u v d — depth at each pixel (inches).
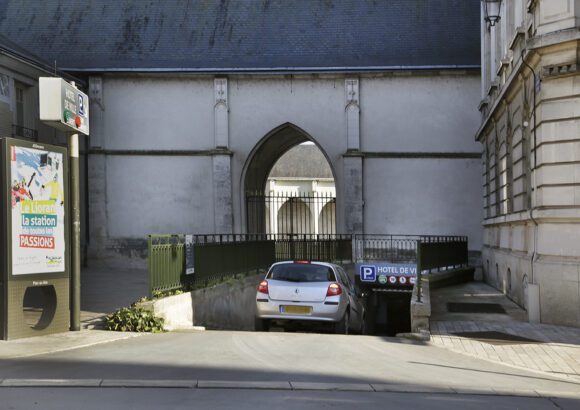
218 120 1083.3
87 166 1078.4
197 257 549.6
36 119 933.8
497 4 787.4
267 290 497.0
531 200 562.6
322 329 502.6
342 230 1087.6
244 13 1180.5
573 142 491.8
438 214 1075.3
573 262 489.7
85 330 408.5
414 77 1082.7
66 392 243.8
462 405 246.1
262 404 232.2
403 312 926.4
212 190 1085.1
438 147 1078.4
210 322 548.1
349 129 1082.7
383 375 299.0
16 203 358.9
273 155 1275.8
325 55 1117.7
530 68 541.6
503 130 760.3
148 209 1083.3
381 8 1173.1
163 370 290.2
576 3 484.4
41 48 1134.4
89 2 1195.3
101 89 1080.8
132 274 936.9
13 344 348.8
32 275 371.2
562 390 289.9
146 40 1146.0
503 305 636.1
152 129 1087.0
